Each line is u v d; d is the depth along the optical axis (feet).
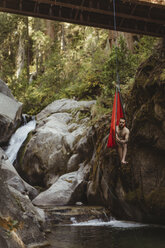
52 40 115.55
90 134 45.80
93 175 41.45
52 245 21.34
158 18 43.70
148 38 52.13
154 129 29.91
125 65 52.65
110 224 31.78
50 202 40.73
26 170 54.70
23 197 23.50
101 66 73.77
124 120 24.26
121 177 33.60
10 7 41.04
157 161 30.19
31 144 54.95
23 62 123.75
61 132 55.72
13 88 100.78
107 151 36.45
